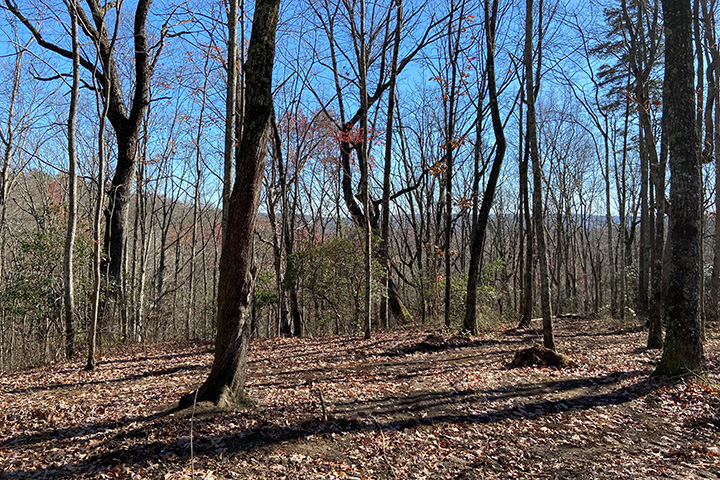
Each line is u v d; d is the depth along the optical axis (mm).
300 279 16719
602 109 21062
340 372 8859
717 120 14602
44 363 11328
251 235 5938
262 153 5836
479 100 15727
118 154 14734
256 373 8883
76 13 9477
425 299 19156
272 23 5801
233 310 5922
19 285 12180
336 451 4926
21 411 6320
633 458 4973
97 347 12117
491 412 6328
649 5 13508
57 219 13680
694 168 7555
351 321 17188
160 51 14414
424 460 4859
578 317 20109
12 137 17531
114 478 4188
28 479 4191
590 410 6445
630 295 21656
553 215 34969
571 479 4488
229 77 7957
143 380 8500
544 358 9023
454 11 15945
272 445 4898
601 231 36344
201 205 29344
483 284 18453
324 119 21000
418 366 9328
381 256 16703
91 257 13141
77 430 5398
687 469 4645
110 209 14516
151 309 20203
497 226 35281
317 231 28188
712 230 27641
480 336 13102
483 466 4762
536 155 9359
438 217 22859
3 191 17359
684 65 7520
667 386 7191
